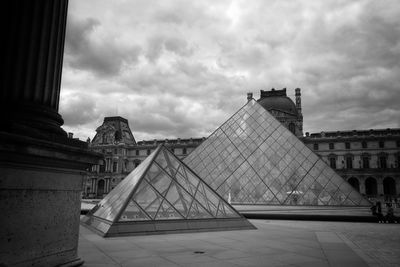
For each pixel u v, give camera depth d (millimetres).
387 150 109500
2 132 5602
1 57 6574
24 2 6797
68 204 7277
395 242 15398
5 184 5793
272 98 129875
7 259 5723
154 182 18938
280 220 28719
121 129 142750
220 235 15516
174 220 16594
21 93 6652
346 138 114000
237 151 49000
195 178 21891
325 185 41250
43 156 6414
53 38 7305
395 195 98938
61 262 6961
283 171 44281
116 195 20344
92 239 13391
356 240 16125
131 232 14742
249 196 42750
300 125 123438
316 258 10023
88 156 7703
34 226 6289
